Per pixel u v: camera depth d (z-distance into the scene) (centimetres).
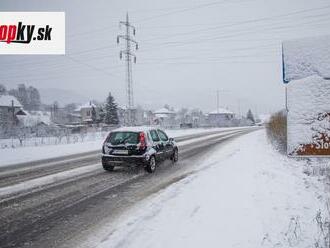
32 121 6925
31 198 834
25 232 590
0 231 596
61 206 757
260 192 812
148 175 1173
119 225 617
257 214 639
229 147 2259
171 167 1365
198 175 1128
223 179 1017
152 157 1248
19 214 697
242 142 2700
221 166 1320
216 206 711
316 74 369
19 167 1414
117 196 849
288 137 377
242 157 1599
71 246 525
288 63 379
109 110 7156
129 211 708
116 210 719
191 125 8606
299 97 374
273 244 494
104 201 799
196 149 2147
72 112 11719
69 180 1080
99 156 1794
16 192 902
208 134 4375
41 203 786
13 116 5603
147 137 1261
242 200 747
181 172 1223
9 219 664
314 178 981
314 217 612
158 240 532
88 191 912
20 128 3900
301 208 671
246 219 613
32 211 719
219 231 558
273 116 2514
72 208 741
